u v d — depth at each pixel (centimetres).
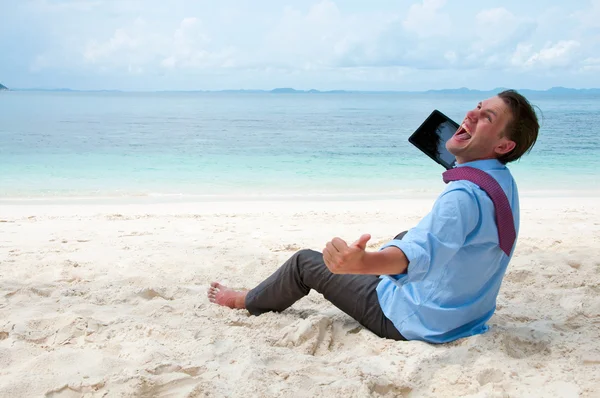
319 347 288
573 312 325
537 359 260
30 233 614
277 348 275
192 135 2503
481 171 251
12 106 6206
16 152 1714
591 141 2356
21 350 266
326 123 3712
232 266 451
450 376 240
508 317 321
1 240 572
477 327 283
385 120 4169
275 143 2161
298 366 253
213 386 230
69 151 1764
